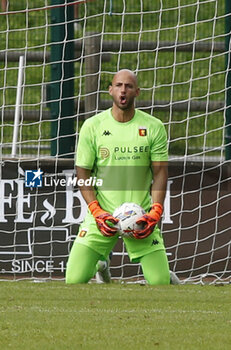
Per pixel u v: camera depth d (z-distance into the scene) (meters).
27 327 15.51
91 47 29.72
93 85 29.55
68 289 20.41
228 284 22.56
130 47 30.84
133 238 21.89
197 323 15.98
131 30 39.88
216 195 25.17
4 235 25.39
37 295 19.36
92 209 21.80
